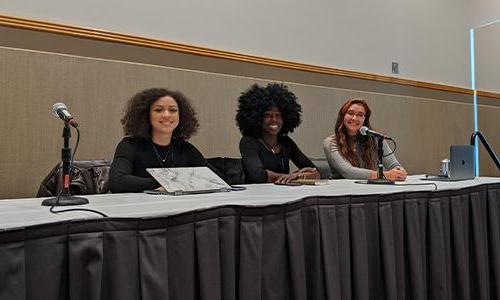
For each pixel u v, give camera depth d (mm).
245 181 2211
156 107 1935
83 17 2469
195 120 2125
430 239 1628
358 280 1417
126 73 2574
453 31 4297
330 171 2574
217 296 1117
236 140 2979
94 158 2471
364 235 1442
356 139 2605
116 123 2541
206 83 2857
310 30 3346
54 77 2361
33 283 876
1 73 2219
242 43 3023
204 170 1674
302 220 1326
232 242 1162
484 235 1854
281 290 1263
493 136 4578
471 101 4453
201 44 2857
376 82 3703
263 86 2795
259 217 1213
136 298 985
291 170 2562
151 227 1013
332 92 3418
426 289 1620
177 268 1055
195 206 1143
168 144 1980
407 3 3951
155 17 2693
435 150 4121
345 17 3539
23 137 2277
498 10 4629
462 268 1715
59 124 2373
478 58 4500
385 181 1993
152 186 1649
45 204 1220
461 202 1749
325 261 1348
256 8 3084
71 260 920
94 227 952
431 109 4105
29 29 2295
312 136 3301
